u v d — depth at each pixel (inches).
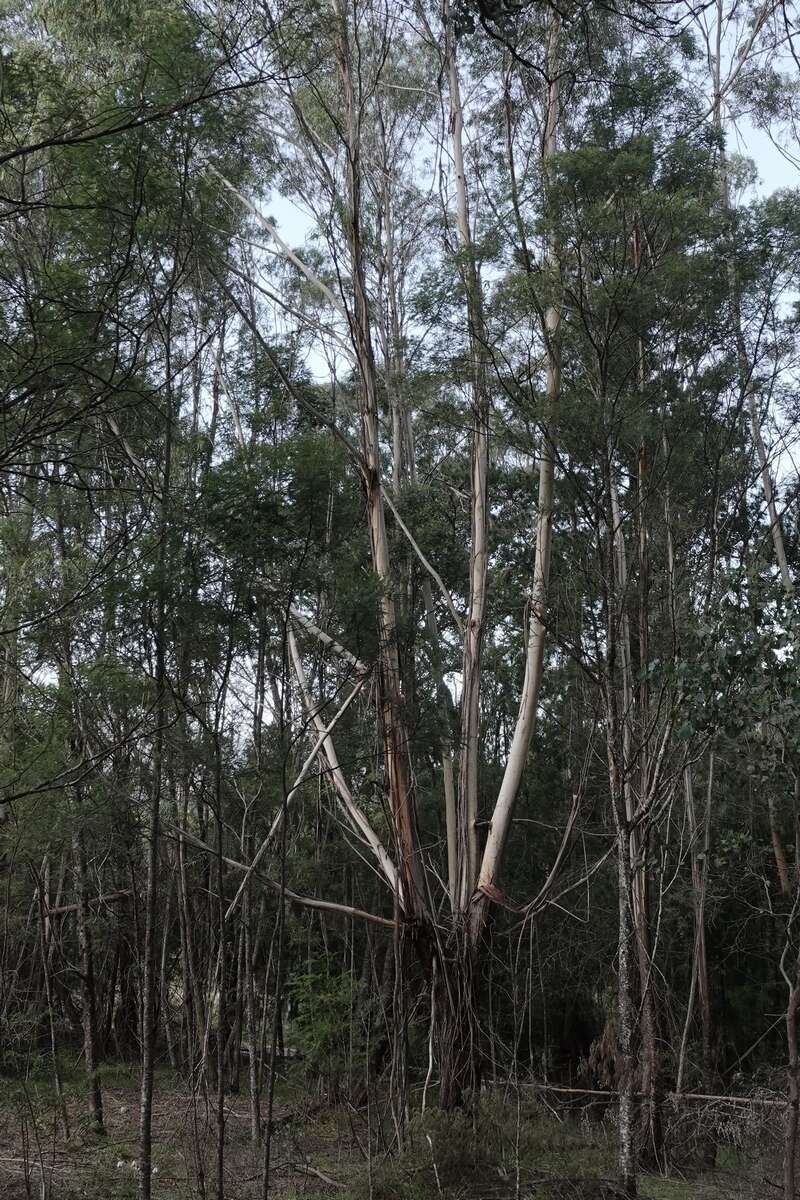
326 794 644.7
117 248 316.2
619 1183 418.3
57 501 443.2
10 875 515.2
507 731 829.2
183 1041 699.4
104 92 330.0
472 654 580.4
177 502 356.2
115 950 764.0
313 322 581.9
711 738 406.6
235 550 351.6
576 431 462.6
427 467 793.6
